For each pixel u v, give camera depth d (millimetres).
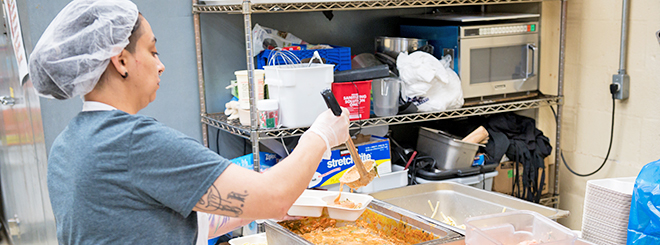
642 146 2539
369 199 1763
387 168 2568
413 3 2479
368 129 2691
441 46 2709
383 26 3057
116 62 1094
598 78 2729
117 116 1075
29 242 3143
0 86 3166
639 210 1499
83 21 1068
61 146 1117
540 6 2932
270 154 2564
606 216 1632
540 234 1554
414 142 3152
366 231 1849
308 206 1690
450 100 2576
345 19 2947
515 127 2852
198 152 1045
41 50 1080
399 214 1750
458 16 2764
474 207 2201
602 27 2672
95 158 1035
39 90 1146
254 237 1951
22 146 2816
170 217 1094
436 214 2295
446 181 2361
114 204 1046
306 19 2852
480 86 2695
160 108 2631
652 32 2430
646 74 2484
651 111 2479
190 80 2680
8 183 3504
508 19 2812
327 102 1246
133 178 1033
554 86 2945
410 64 2535
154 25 2541
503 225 1549
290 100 2256
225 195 1032
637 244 1503
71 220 1059
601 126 2750
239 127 2381
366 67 2455
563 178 3027
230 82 2775
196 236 1187
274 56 2428
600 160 2779
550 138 3033
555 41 2898
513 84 2816
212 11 2469
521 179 2850
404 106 2533
